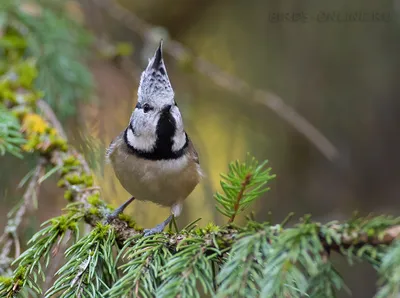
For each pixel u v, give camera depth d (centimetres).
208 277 441
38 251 548
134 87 1127
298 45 1203
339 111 1191
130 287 462
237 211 500
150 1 1367
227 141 1241
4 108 815
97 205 648
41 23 1042
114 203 917
